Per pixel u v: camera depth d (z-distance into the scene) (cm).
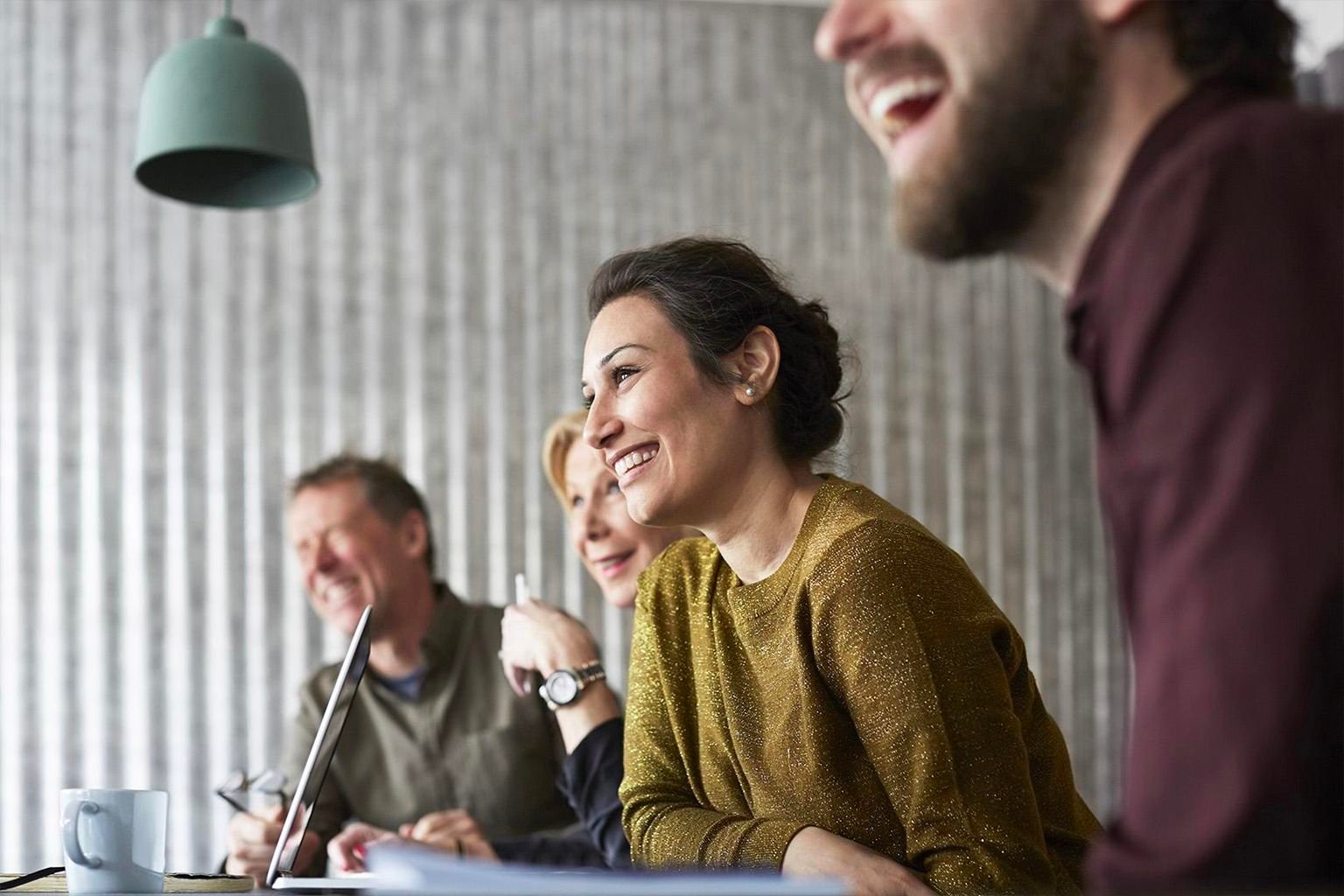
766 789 131
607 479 211
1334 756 61
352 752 266
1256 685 60
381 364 446
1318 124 67
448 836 207
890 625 118
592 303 143
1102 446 71
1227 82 73
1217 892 59
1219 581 62
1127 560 68
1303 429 62
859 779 124
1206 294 65
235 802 228
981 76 73
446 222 454
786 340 137
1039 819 115
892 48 76
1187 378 64
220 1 448
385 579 271
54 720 419
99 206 439
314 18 454
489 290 453
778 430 137
